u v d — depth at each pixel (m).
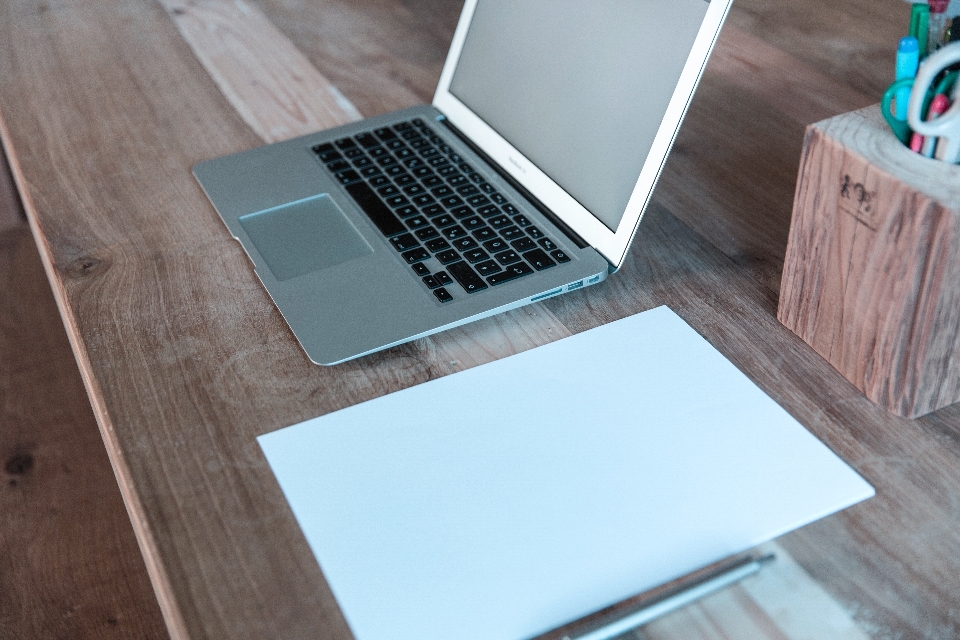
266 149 0.86
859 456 0.52
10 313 1.43
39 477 1.13
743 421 0.55
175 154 0.88
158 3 1.23
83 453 1.17
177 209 0.79
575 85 0.73
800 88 0.92
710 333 0.63
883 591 0.45
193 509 0.51
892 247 0.50
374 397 0.59
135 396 0.59
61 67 1.06
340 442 0.55
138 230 0.76
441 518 0.50
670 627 0.44
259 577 0.47
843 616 0.44
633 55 0.68
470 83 0.87
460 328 0.64
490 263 0.68
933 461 0.52
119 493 1.11
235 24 1.16
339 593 0.46
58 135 0.92
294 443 0.55
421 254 0.69
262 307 0.66
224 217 0.76
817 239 0.56
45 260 0.77
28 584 0.99
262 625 0.45
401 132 0.87
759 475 0.51
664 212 0.76
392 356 0.62
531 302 0.65
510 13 0.82
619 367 0.60
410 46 1.09
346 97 0.97
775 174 0.80
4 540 1.04
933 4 0.50
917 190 0.48
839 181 0.53
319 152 0.85
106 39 1.13
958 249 0.48
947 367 0.53
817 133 0.53
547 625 0.44
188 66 1.05
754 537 0.48
